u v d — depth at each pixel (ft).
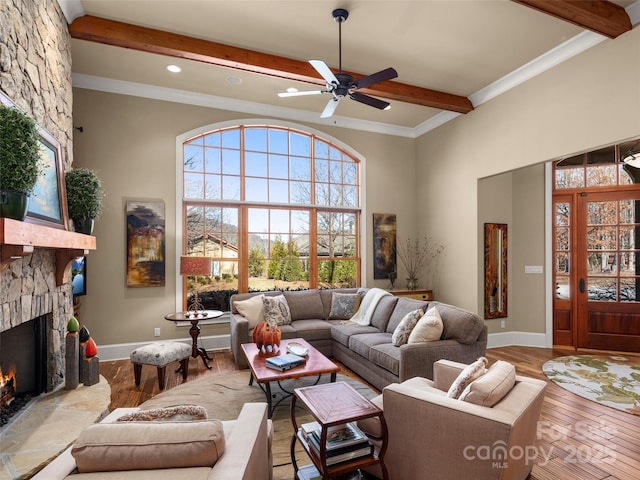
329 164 19.10
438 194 18.66
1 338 7.92
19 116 5.88
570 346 16.61
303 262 18.38
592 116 11.30
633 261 15.87
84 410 7.94
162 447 3.99
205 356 13.79
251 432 4.91
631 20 10.14
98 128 14.61
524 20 10.77
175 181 15.72
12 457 6.22
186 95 15.88
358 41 11.95
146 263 15.05
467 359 10.49
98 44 11.98
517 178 17.49
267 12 10.45
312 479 6.76
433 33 11.46
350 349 13.07
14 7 6.70
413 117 18.76
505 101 14.56
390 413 6.53
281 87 15.33
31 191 6.33
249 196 17.33
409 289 19.06
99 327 14.43
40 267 8.09
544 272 16.96
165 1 9.96
